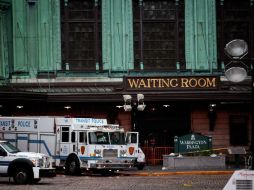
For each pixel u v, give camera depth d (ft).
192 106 147.43
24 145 117.29
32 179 92.94
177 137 128.16
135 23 148.15
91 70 146.72
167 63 148.25
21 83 144.77
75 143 113.60
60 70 146.41
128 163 114.83
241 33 149.07
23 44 145.89
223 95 140.05
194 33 148.05
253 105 50.88
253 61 79.00
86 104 145.59
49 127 115.85
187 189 83.97
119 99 139.74
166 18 148.56
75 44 147.64
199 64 147.64
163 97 139.44
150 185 90.63
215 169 123.03
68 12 147.84
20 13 146.10
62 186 89.10
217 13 148.87
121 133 114.83
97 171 119.96
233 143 147.23
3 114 145.79
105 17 147.54
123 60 147.02
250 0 149.28
